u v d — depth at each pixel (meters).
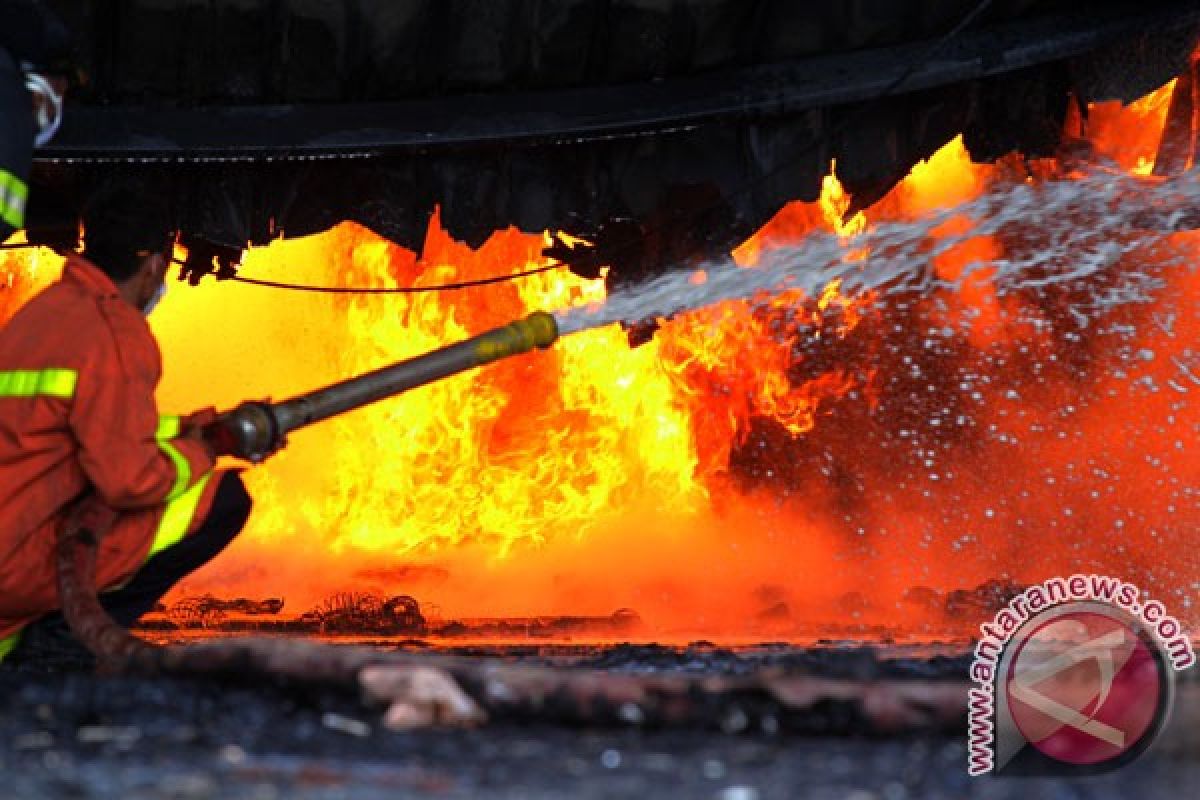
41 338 15.86
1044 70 27.36
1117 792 9.32
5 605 16.14
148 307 17.72
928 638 26.28
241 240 29.19
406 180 29.03
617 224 29.58
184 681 13.48
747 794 9.06
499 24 27.77
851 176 27.94
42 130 18.61
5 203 17.52
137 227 17.31
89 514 15.75
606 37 27.69
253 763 9.94
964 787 9.41
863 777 9.70
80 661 16.72
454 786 9.28
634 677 12.30
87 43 27.62
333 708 12.21
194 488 17.06
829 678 12.77
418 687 11.86
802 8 27.16
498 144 28.05
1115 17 26.28
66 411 15.71
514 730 11.66
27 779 9.23
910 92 27.56
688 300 29.67
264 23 27.84
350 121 28.16
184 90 28.03
